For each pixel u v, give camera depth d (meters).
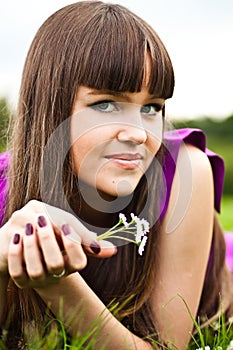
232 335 1.86
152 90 1.59
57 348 1.56
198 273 1.87
